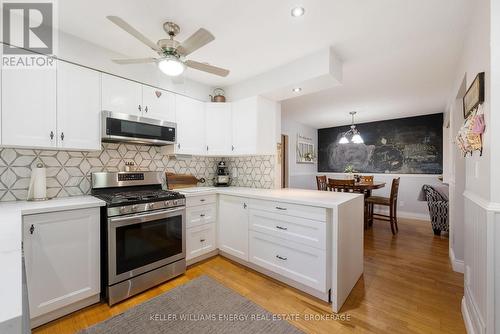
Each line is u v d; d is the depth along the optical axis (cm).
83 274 170
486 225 118
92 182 216
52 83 178
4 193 177
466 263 163
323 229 178
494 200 116
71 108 187
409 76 273
